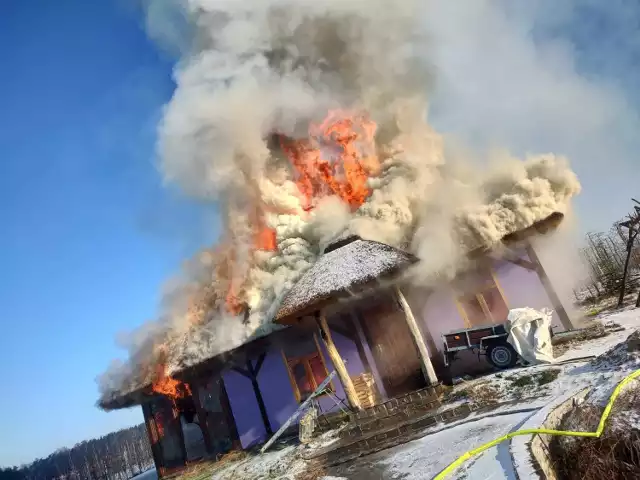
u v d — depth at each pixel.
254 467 13.34
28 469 77.25
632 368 8.07
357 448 11.44
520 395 10.54
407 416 11.97
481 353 13.38
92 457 76.06
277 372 17.02
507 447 7.38
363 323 15.94
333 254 15.04
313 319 16.45
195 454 19.08
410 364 15.18
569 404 8.02
